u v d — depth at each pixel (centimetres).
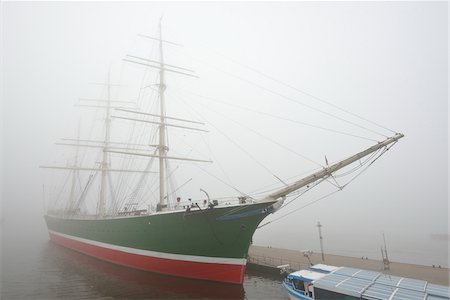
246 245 1894
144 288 2019
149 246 2205
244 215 1856
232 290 1845
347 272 1636
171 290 1972
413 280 1450
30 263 3023
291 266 2433
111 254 2686
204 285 1916
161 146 3017
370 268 2192
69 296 1875
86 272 2542
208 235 1911
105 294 1898
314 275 1645
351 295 1282
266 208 1844
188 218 1931
